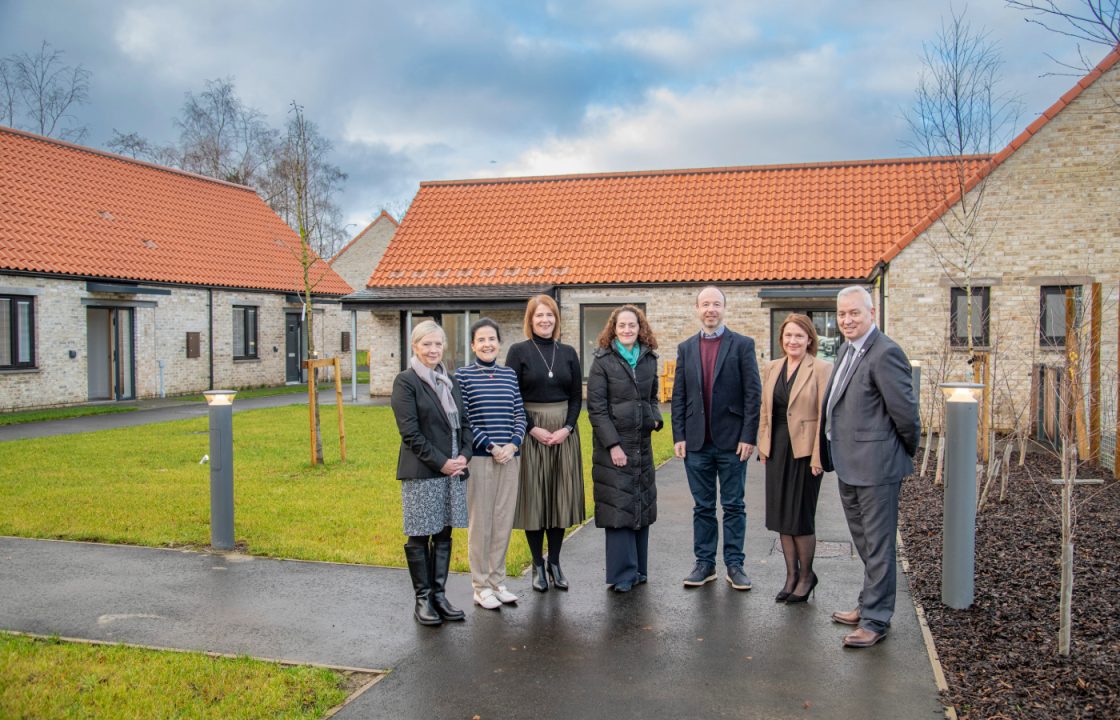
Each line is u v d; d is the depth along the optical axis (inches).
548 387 251.6
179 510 349.7
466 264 976.9
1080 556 269.4
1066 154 626.8
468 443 232.7
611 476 250.5
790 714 171.8
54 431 636.1
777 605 240.2
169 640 211.8
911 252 662.5
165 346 964.6
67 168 991.6
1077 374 309.1
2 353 778.8
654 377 257.8
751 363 256.1
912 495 383.9
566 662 198.7
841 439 217.6
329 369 1249.4
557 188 1067.3
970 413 228.2
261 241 1186.6
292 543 298.7
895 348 211.5
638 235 957.2
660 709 174.1
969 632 213.3
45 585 255.0
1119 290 612.7
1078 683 180.1
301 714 170.4
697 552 261.9
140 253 956.6
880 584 211.0
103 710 171.9
